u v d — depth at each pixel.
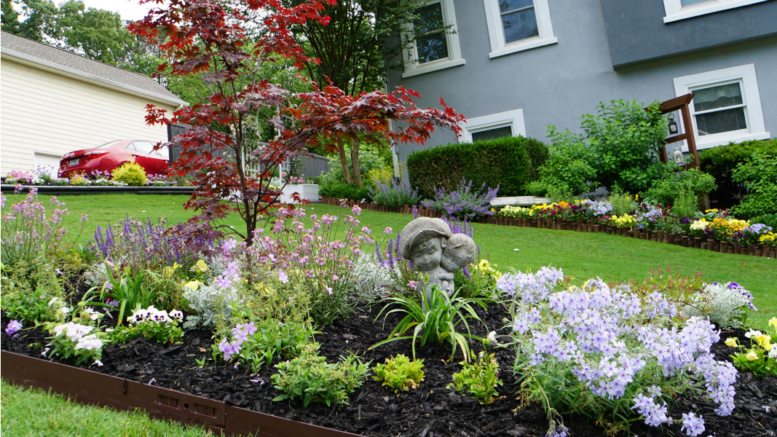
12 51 13.56
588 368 1.98
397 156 13.09
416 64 13.02
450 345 2.99
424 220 3.50
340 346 3.03
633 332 2.43
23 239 4.24
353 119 3.88
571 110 11.42
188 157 4.29
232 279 2.93
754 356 2.73
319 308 3.34
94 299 3.70
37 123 14.40
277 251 3.62
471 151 10.49
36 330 3.10
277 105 4.05
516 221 9.27
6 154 13.62
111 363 2.68
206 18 3.78
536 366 2.18
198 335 3.11
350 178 14.11
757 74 10.04
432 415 2.22
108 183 11.60
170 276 3.66
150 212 8.56
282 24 4.05
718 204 9.79
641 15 10.60
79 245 4.87
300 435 2.09
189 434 2.19
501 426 2.13
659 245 7.54
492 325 3.44
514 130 11.98
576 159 9.91
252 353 2.69
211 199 4.14
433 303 3.12
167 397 2.36
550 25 11.53
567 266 6.02
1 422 2.21
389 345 3.05
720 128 10.44
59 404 2.44
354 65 13.42
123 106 16.94
